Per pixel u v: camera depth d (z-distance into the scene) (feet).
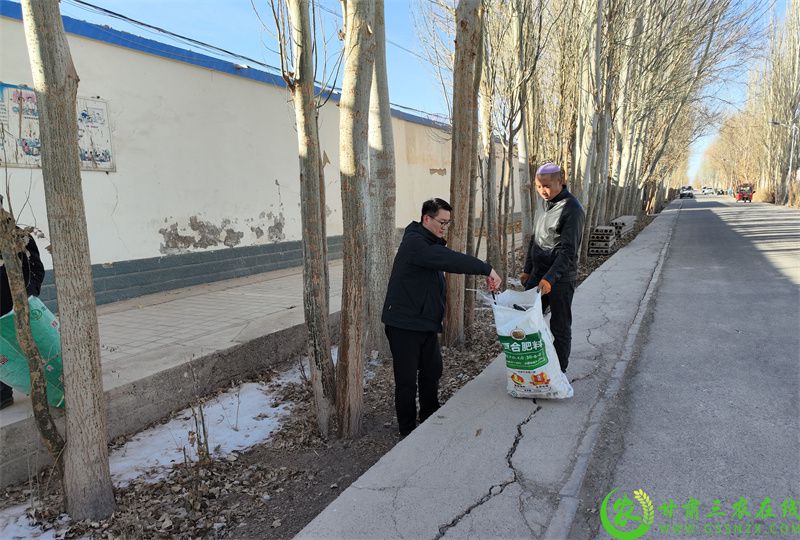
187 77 29.53
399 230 46.34
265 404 15.40
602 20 40.04
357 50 11.28
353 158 11.73
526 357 12.52
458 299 18.71
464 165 17.15
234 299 26.03
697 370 15.57
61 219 8.89
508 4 26.05
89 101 24.59
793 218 77.97
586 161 40.06
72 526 9.61
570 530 8.22
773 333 18.93
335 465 11.85
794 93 126.82
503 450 10.53
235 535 9.48
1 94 21.22
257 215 34.71
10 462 11.10
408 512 8.49
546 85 42.73
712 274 32.58
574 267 13.11
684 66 61.46
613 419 12.39
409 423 12.60
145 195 27.48
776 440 10.98
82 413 9.53
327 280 13.98
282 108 36.22
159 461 12.13
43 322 11.40
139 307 24.52
